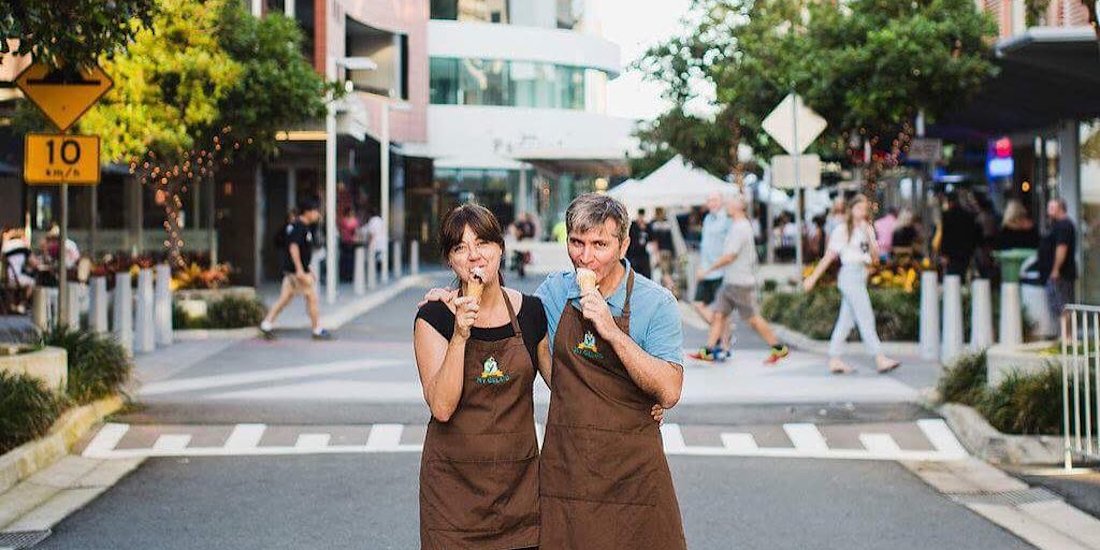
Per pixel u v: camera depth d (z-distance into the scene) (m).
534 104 61.34
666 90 37.06
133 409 12.23
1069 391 10.45
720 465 10.04
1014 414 10.51
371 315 26.16
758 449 10.71
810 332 18.77
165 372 15.53
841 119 23.27
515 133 60.34
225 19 22.66
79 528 7.94
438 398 4.73
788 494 8.98
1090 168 21.91
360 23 51.44
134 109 20.70
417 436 11.18
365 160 50.56
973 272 23.75
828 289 20.69
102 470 9.78
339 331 21.92
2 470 8.95
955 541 7.69
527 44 60.94
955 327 16.36
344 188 47.03
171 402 12.72
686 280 31.88
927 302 16.91
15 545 7.52
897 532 7.90
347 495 8.88
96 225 31.89
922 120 24.16
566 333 4.79
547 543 4.79
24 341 12.98
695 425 11.72
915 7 22.75
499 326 4.85
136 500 8.73
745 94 27.25
